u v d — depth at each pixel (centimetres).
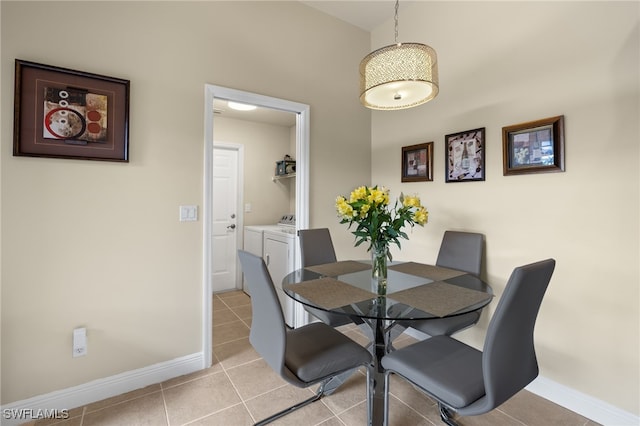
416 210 177
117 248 186
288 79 260
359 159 311
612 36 159
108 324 184
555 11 181
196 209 211
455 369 129
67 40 170
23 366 162
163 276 201
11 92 157
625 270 157
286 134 459
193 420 163
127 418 164
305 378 130
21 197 160
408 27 277
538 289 116
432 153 259
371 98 180
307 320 283
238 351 240
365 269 205
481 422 164
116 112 183
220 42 222
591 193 167
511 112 203
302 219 276
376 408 152
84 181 176
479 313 192
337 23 292
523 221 198
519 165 198
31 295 163
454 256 224
